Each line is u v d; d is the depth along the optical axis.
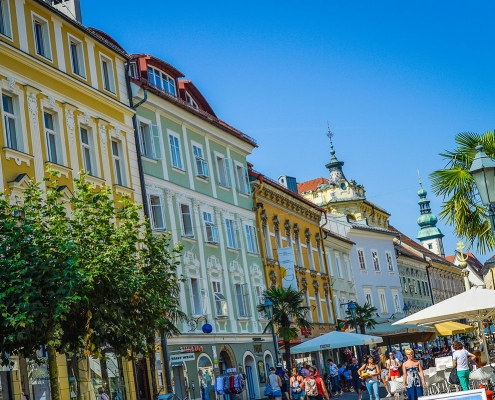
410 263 96.44
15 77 30.70
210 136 49.25
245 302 49.81
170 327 26.66
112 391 33.66
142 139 41.62
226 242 48.78
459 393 14.59
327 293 66.44
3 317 20.62
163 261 25.19
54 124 33.12
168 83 46.03
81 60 36.06
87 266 22.02
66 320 22.72
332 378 51.31
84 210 23.69
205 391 42.34
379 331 47.06
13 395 27.45
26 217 22.55
